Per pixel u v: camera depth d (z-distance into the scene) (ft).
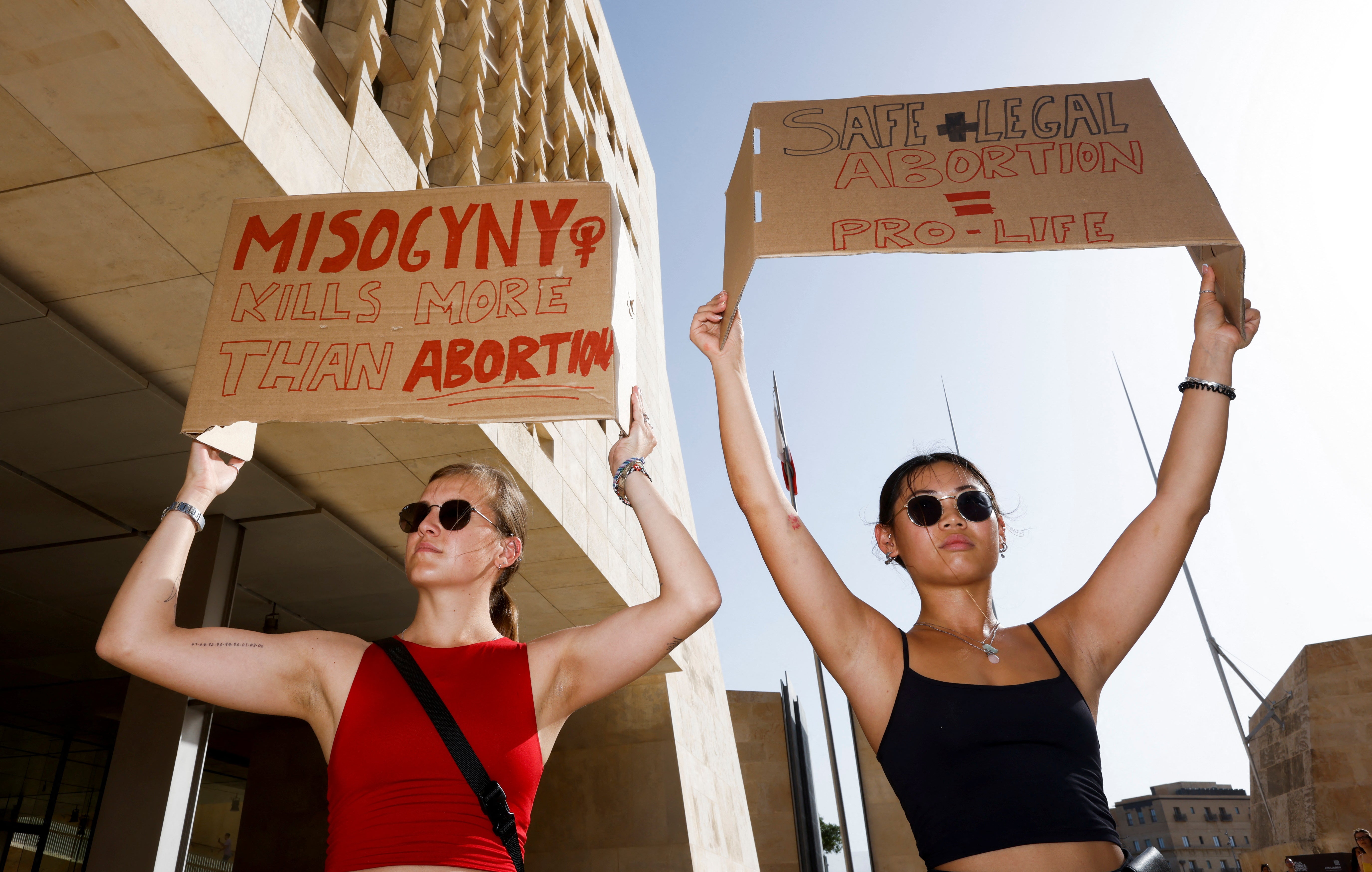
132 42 13.00
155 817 21.09
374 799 5.73
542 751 6.45
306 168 17.03
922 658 6.27
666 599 6.61
